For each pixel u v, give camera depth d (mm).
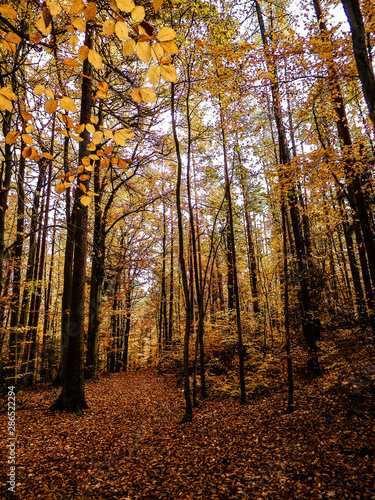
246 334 13523
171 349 15602
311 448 5027
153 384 12414
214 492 4254
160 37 1378
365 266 9008
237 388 9547
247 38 8008
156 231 16781
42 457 5168
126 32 1392
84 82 7727
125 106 7617
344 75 6453
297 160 6770
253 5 7402
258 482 4383
